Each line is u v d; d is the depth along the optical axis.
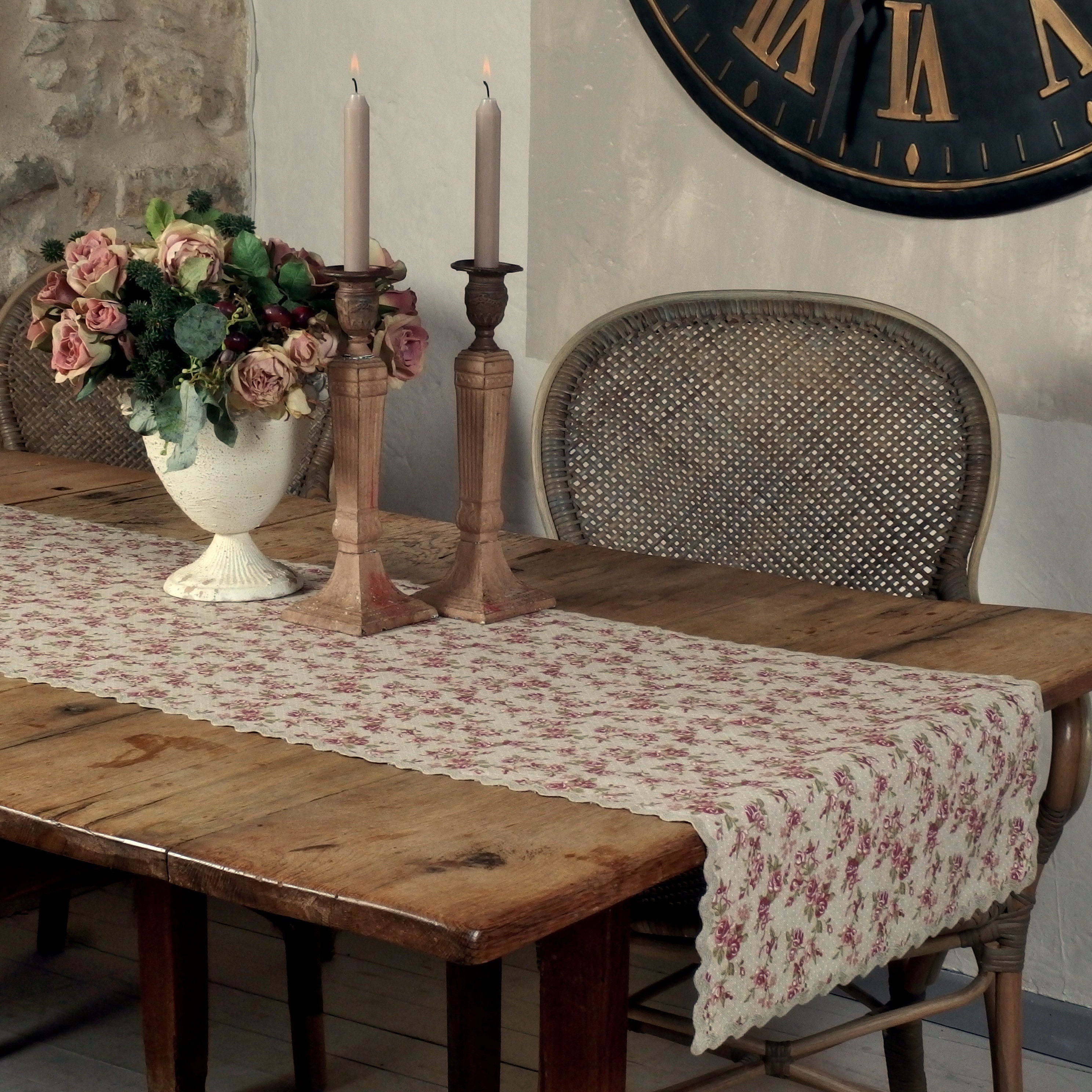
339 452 1.54
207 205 1.62
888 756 1.23
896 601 1.71
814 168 2.36
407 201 2.81
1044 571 2.28
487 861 1.01
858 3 2.28
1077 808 1.54
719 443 2.08
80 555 1.81
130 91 2.79
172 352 1.52
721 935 1.09
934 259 2.30
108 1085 2.16
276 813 1.09
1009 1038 1.60
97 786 1.14
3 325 2.53
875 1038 2.32
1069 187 2.17
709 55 2.43
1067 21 2.13
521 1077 2.15
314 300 1.56
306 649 1.49
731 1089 2.15
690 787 1.14
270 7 2.91
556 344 2.69
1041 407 2.25
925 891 1.31
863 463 2.00
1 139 2.61
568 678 1.42
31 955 2.53
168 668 1.42
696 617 1.64
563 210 2.64
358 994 2.41
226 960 2.52
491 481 1.60
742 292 2.11
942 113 2.25
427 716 1.30
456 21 2.70
